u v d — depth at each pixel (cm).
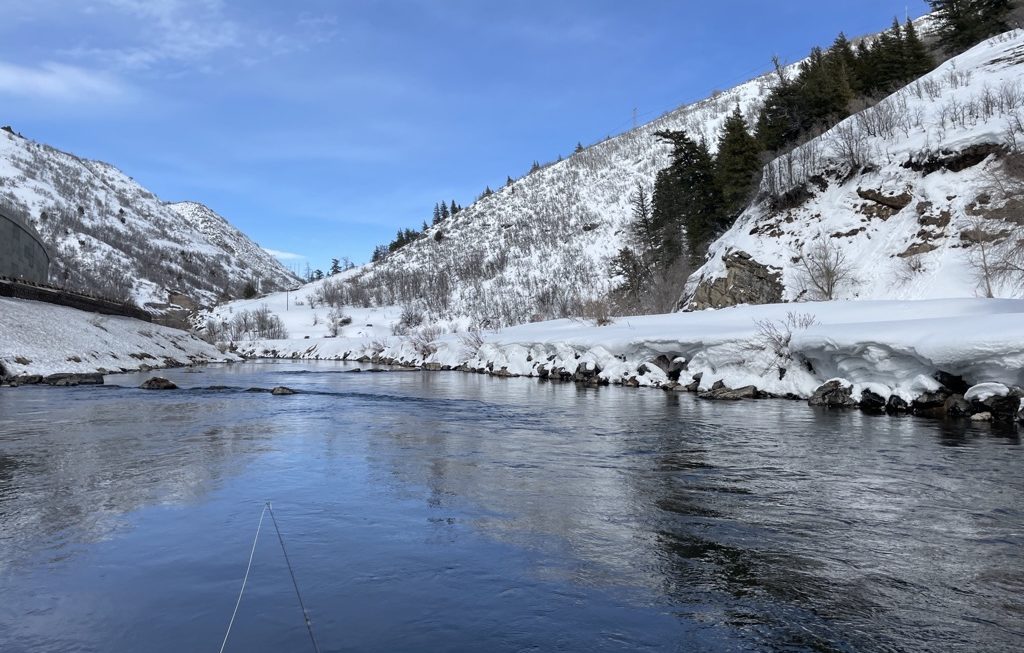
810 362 2167
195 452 1209
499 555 639
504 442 1333
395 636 464
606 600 530
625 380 2811
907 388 1738
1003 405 1509
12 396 2297
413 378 3553
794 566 610
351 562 618
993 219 3161
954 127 3738
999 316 1702
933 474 999
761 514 786
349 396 2402
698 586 561
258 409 1959
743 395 2178
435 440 1365
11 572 590
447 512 795
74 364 3394
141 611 506
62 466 1071
